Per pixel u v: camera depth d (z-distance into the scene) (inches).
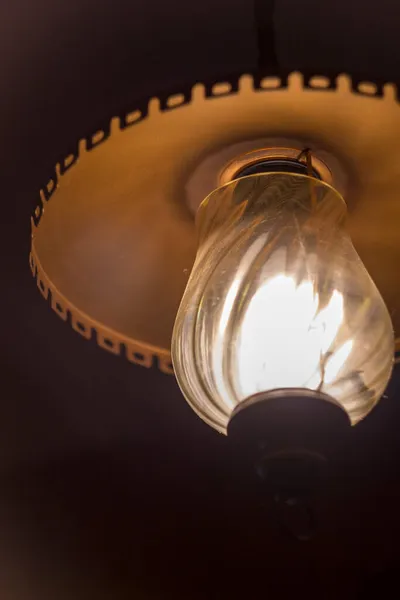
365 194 37.1
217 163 36.2
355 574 49.2
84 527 49.8
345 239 34.5
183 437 49.6
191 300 33.8
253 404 31.6
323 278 32.9
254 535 49.4
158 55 38.9
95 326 40.4
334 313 32.6
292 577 49.4
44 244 37.7
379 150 35.6
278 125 34.7
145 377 47.4
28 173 41.6
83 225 37.6
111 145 34.9
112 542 49.8
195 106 33.6
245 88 32.8
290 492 30.8
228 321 32.5
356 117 34.2
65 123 40.4
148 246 38.6
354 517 49.1
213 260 34.0
